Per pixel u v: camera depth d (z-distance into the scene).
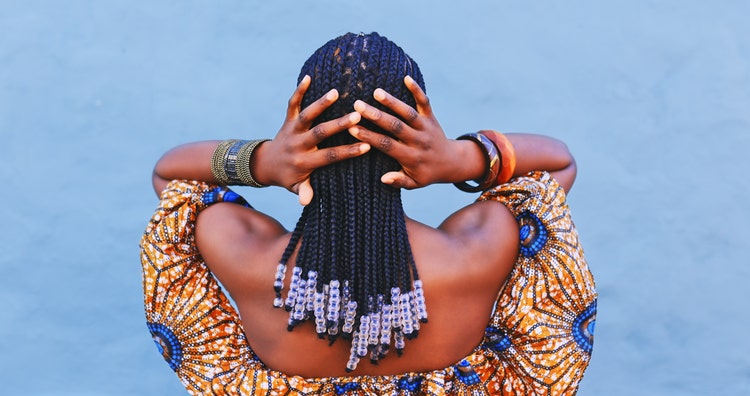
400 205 1.49
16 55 3.87
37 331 3.92
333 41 1.47
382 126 1.39
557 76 3.92
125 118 3.95
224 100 4.00
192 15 3.96
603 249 3.89
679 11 3.80
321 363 1.54
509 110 3.96
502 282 1.58
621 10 3.86
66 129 3.92
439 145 1.45
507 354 1.62
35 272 3.91
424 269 1.49
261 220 1.60
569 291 1.59
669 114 3.84
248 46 3.99
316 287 1.45
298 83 1.50
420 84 1.47
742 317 3.83
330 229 1.46
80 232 3.94
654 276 3.87
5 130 3.88
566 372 1.63
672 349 3.86
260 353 1.58
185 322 1.61
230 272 1.56
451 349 1.54
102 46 3.92
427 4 3.97
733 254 3.83
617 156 3.88
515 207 1.61
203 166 1.65
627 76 3.86
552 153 1.72
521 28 3.93
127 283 3.96
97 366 3.95
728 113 3.80
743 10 3.77
